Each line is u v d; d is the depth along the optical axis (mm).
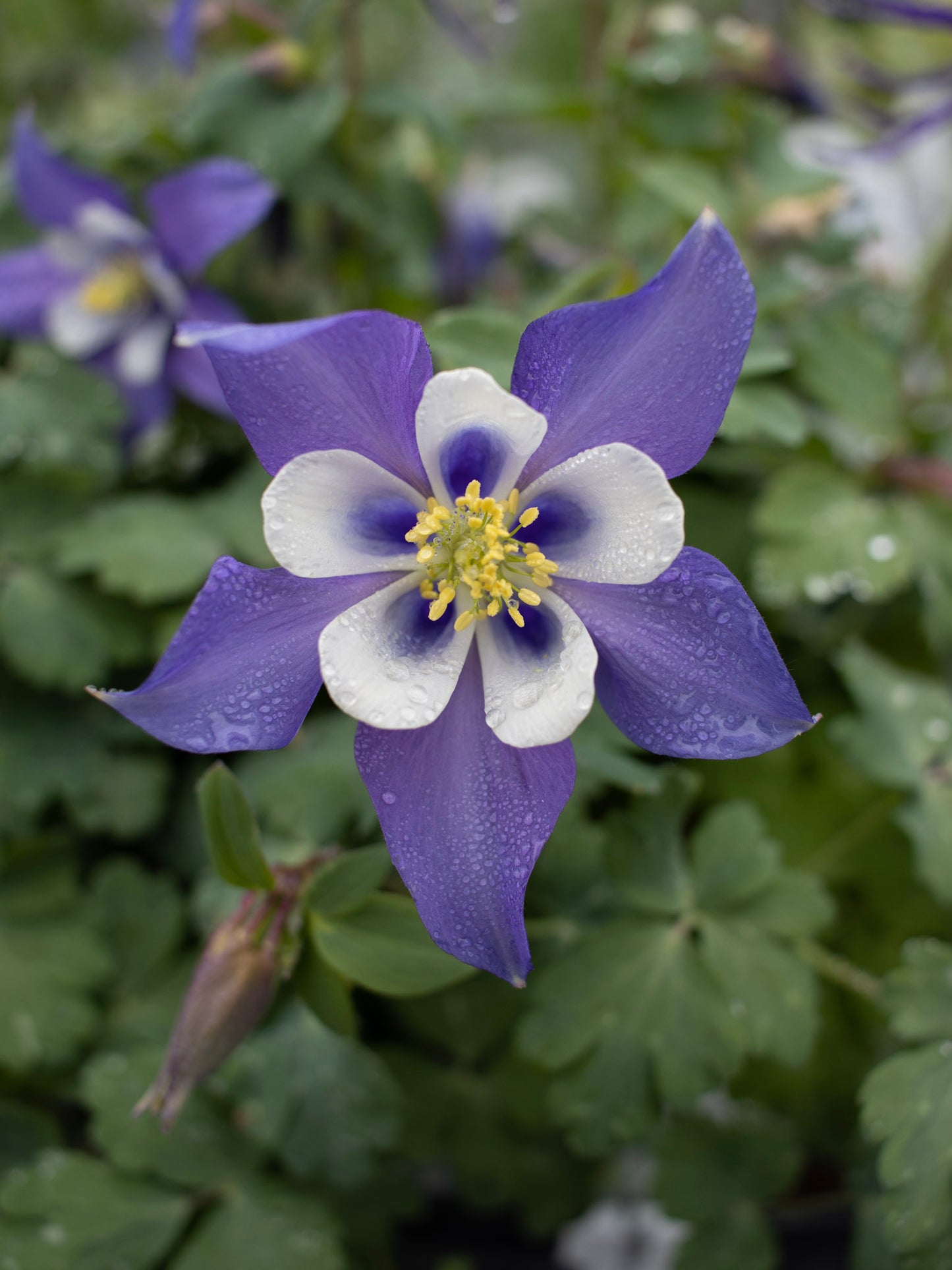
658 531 139
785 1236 207
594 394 143
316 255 263
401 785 145
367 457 144
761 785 213
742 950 179
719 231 135
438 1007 201
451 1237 215
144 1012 197
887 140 231
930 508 214
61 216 227
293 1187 188
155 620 212
